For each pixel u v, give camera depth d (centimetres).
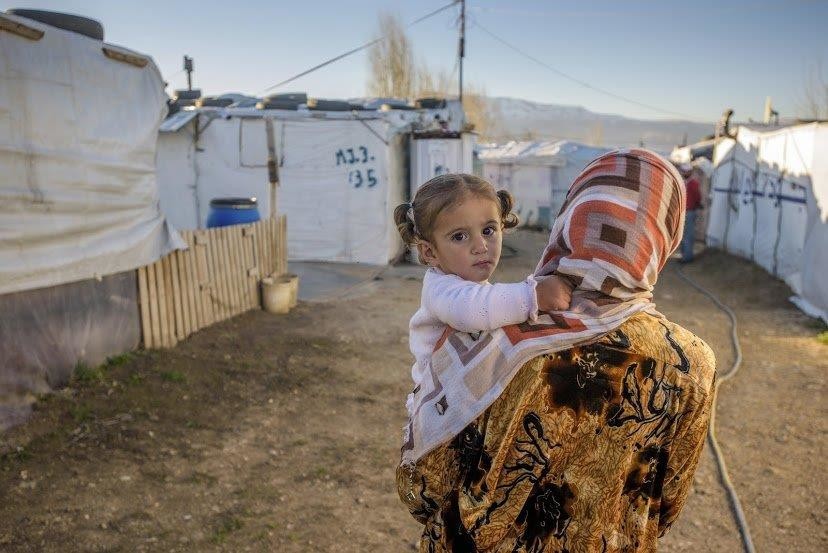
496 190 145
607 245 119
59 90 482
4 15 431
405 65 3597
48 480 389
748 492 438
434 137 1374
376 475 436
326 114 1291
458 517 128
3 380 444
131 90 572
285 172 1313
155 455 436
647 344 122
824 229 955
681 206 127
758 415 576
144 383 536
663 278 1377
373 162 1291
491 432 121
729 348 802
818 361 738
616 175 125
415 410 131
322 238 1330
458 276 133
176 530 355
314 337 754
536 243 1966
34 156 461
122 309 577
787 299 1073
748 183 1409
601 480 123
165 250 621
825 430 540
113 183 544
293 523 372
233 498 394
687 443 130
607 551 124
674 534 386
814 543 378
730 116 1642
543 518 127
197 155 1312
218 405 532
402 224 144
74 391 495
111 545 336
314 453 464
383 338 778
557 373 118
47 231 473
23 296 463
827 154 959
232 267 778
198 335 686
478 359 122
